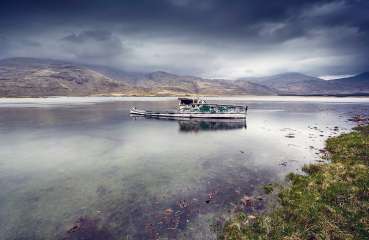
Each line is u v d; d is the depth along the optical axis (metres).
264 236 13.06
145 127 59.41
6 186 22.06
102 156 32.22
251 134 49.06
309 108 122.81
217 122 68.69
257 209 16.88
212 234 14.14
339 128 54.41
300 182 20.70
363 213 14.16
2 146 38.31
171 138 45.22
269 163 28.30
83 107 133.00
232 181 22.53
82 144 39.78
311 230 13.09
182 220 15.77
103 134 49.47
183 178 23.61
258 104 164.75
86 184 22.33
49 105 150.25
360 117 75.44
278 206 17.11
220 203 18.05
